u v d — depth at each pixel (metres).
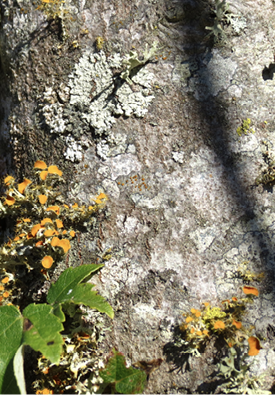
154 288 0.19
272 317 0.19
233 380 0.18
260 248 0.19
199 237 0.19
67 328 0.19
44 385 0.19
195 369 0.19
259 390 0.18
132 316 0.19
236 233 0.19
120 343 0.19
